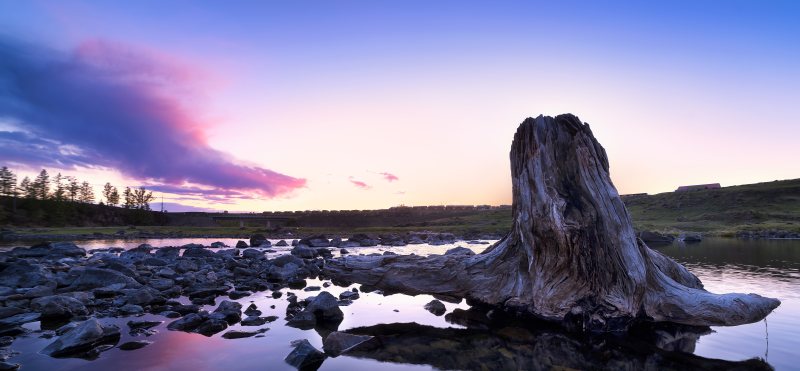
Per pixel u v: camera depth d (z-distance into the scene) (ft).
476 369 31.99
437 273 61.31
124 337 39.70
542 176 49.67
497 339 40.47
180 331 42.06
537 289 48.08
